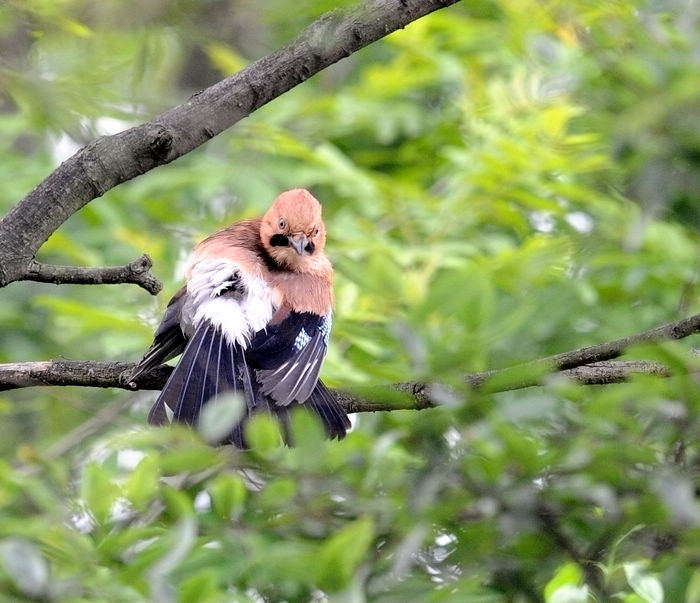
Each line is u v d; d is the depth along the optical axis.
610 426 8.76
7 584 7.77
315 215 10.81
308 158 14.81
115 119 11.95
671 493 8.12
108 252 15.22
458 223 14.12
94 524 8.73
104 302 14.90
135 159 8.30
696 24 12.44
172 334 9.91
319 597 8.97
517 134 13.77
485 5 17.72
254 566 8.62
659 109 11.87
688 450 9.03
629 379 9.24
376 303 11.91
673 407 8.41
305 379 9.60
